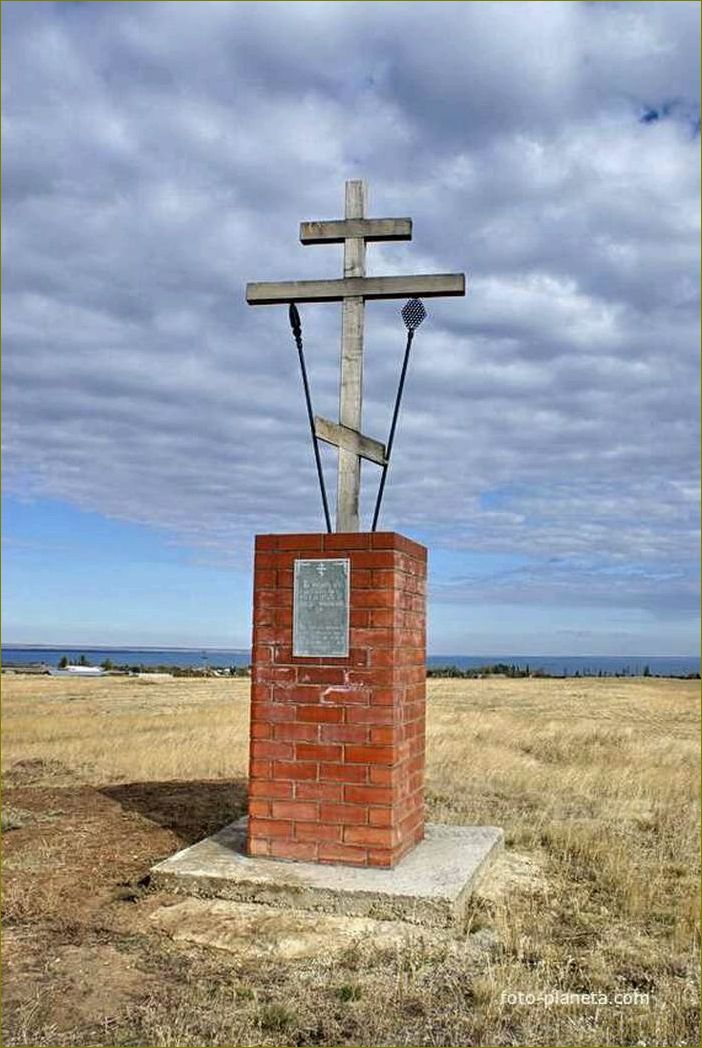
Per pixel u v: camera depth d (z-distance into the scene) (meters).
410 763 6.06
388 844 5.53
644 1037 3.81
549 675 52.62
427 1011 3.98
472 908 5.28
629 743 15.43
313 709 5.73
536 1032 3.83
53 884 5.63
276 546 5.90
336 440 6.30
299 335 6.54
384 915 5.05
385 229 6.49
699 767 12.15
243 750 12.65
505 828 7.46
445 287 6.32
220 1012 3.93
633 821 8.08
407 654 6.00
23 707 23.95
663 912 5.46
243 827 6.62
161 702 26.45
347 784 5.62
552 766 11.91
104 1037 3.68
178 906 5.22
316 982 4.25
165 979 4.27
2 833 6.94
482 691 33.28
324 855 5.62
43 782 9.72
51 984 4.19
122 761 11.32
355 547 5.75
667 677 48.25
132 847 6.53
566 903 5.59
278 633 5.84
